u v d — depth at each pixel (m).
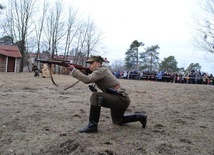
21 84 13.23
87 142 3.80
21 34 45.59
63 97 8.78
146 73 30.98
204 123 5.58
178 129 4.92
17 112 5.73
